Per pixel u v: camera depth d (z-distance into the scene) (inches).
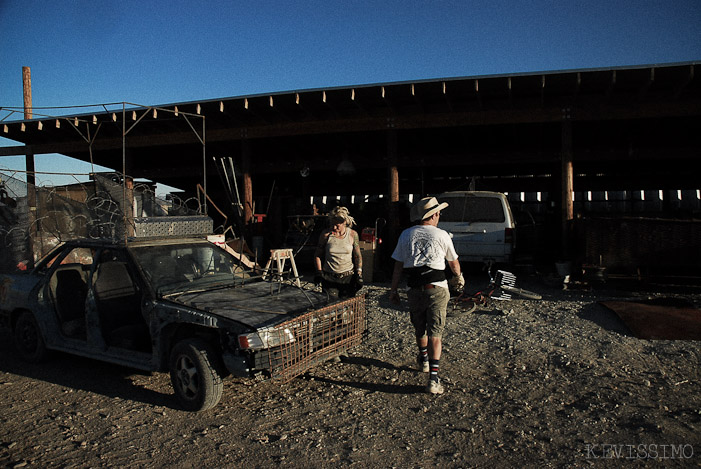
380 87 400.2
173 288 187.6
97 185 439.2
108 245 198.7
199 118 481.1
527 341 231.8
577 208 716.0
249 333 149.9
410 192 763.4
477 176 754.8
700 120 453.1
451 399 170.7
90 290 194.2
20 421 156.4
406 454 132.3
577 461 126.0
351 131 478.0
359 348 231.1
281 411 162.1
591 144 585.9
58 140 564.7
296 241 471.8
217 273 213.8
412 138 553.9
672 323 241.3
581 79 376.8
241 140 521.0
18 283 224.7
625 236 339.0
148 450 135.9
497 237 375.2
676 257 327.0
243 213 518.3
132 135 538.9
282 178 781.3
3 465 127.6
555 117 426.0
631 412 154.2
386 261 461.4
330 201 745.0
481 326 262.1
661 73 361.7
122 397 176.4
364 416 157.3
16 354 232.5
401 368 203.2
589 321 260.8
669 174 684.7
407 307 309.0
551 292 341.7
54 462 129.6
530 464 125.6
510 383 184.1
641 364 197.2
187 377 162.4
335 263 216.1
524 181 697.6
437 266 177.2
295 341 162.6
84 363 216.7
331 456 131.4
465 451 133.5
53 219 418.0
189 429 149.1
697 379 180.4
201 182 792.9
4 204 427.2
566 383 181.9
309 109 455.5
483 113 442.9
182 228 293.0
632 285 344.8
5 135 533.3
